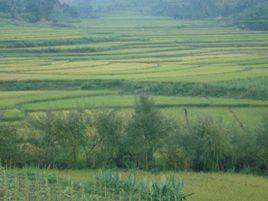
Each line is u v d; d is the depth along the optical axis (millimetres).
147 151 61031
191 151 60312
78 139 60906
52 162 60562
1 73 120688
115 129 61062
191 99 94750
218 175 57344
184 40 189250
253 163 60406
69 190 42219
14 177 45719
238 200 47406
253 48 167625
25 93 100250
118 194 42438
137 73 119875
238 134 60906
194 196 48000
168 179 48062
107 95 99938
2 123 65562
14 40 172375
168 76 114500
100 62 142000
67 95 97750
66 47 169250
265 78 111250
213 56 150375
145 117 60719
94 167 60688
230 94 99250
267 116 65250
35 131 61031
